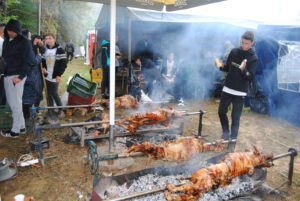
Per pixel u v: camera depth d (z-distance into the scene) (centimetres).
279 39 687
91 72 979
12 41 432
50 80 581
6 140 467
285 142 530
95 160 271
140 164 404
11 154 416
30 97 528
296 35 648
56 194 321
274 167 418
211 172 264
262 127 624
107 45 768
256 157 310
